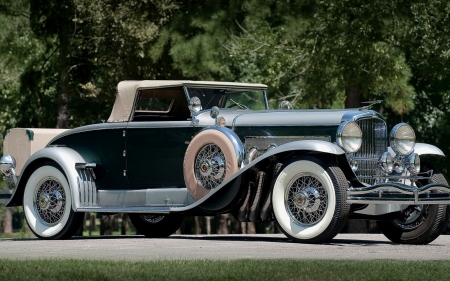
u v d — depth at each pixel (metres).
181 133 17.62
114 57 42.50
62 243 16.44
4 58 43.66
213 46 37.88
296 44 36.41
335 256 13.17
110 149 18.36
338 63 35.28
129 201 18.11
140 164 18.03
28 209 18.83
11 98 48.25
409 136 16.64
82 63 45.91
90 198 18.31
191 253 13.60
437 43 34.75
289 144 15.73
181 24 39.78
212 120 17.50
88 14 40.97
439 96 45.62
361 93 39.59
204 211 16.97
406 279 9.95
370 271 10.59
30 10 42.69
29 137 19.27
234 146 16.62
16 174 19.28
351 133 16.02
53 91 49.31
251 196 16.78
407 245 16.14
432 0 34.09
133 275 10.12
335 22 34.84
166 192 17.75
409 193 15.46
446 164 46.16
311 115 16.70
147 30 39.88
